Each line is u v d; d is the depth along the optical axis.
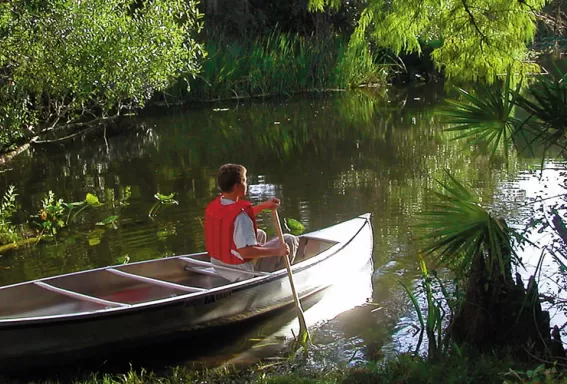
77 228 7.81
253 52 19.66
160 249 6.99
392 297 5.64
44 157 12.16
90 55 11.49
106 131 14.46
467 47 6.17
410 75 22.89
